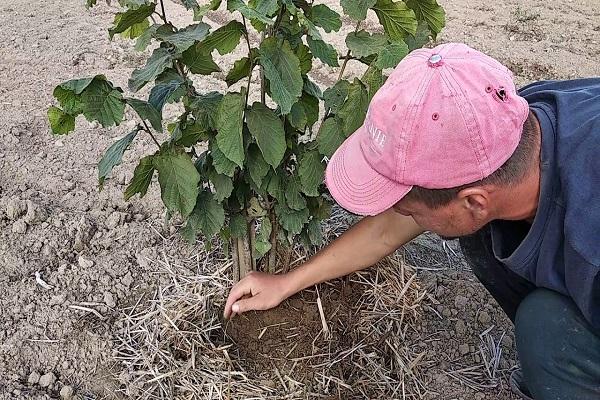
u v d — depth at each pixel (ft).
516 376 7.43
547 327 5.76
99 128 10.89
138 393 7.14
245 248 7.30
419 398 7.33
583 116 5.25
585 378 5.87
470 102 4.73
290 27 6.01
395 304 7.93
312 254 8.10
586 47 13.79
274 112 6.42
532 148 5.13
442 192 5.04
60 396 7.20
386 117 4.92
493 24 14.60
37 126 10.83
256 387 7.09
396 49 5.88
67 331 7.73
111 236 8.89
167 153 6.12
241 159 5.77
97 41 13.34
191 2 6.29
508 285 6.79
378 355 7.57
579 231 5.01
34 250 8.66
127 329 7.75
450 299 8.46
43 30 13.61
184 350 7.40
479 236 6.48
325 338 7.45
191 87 6.46
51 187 9.61
